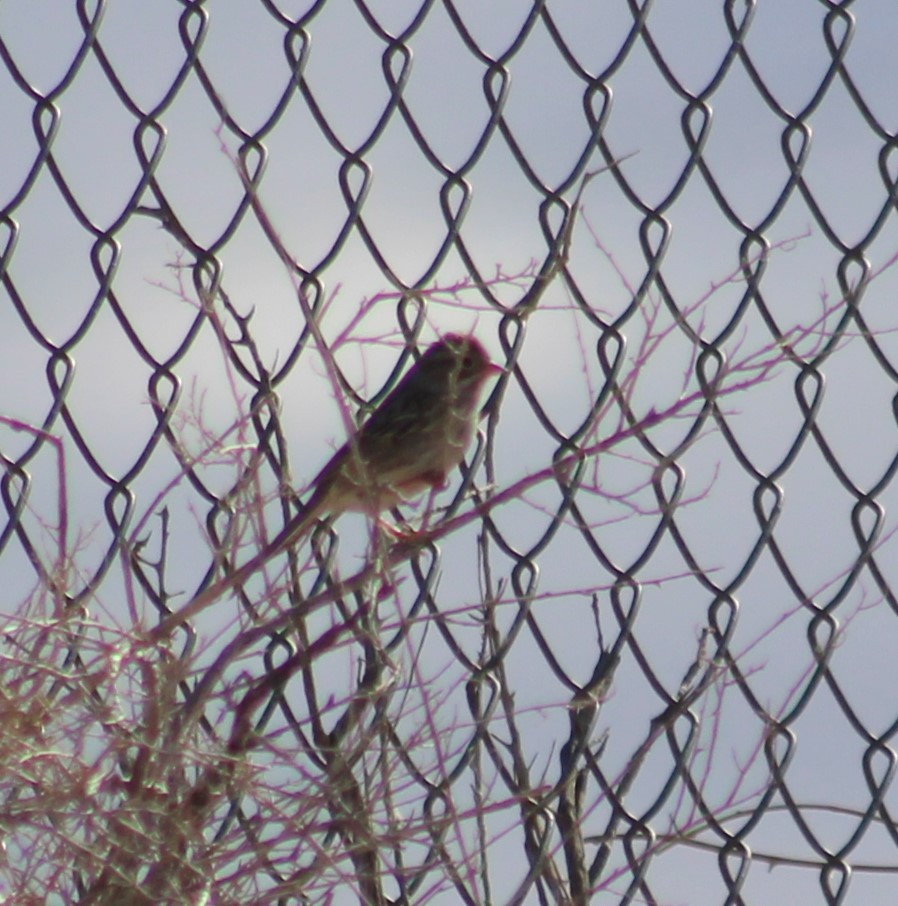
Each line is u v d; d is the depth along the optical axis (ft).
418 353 27.02
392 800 22.08
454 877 22.26
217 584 22.50
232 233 27.40
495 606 24.13
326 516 25.96
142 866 21.54
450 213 27.78
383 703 22.43
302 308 23.54
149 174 28.02
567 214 27.43
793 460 27.04
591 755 24.58
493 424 25.96
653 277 27.43
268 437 24.77
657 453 26.30
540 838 23.94
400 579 23.44
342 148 28.04
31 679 21.93
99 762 21.44
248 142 28.04
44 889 21.27
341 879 21.40
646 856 24.40
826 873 25.84
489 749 24.02
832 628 26.68
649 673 25.77
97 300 27.61
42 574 22.95
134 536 23.15
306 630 22.84
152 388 27.04
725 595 26.58
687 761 24.88
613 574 26.09
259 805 21.63
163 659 22.15
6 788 21.56
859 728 26.27
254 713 23.18
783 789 25.72
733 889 25.45
